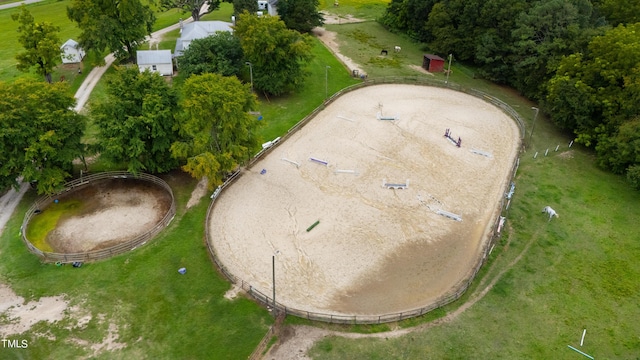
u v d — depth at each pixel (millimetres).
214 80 54312
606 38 64688
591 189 58562
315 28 108438
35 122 50188
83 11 79562
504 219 52438
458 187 58406
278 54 73125
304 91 80438
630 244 50000
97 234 49844
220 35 77438
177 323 40250
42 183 51688
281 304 41875
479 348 38875
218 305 41906
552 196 57094
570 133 70938
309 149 65000
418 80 85562
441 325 40750
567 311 42344
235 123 53344
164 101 55031
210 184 53562
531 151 66250
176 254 47219
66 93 54094
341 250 48344
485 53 83875
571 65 66688
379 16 118875
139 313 41000
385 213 53656
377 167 61562
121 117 53500
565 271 46562
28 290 42938
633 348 39312
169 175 59250
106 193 56250
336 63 90938
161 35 100250
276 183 58062
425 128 71000
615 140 59625
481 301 43156
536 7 76750
